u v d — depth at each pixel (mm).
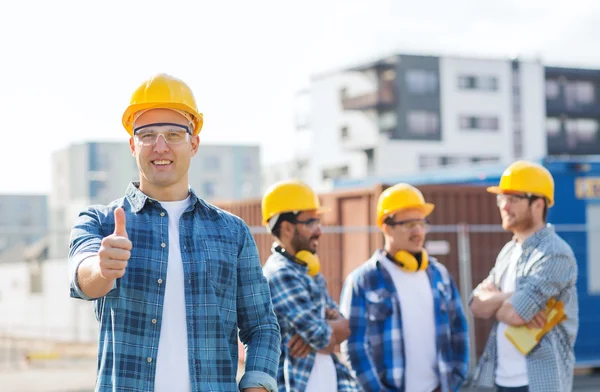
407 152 52844
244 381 2982
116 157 64438
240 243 3127
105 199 63812
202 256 3014
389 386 5152
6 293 16594
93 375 12336
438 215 11938
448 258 11844
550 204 5398
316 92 57844
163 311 2938
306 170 62719
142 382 2871
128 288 2924
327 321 5020
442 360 5223
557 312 5164
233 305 3051
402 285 5277
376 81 53688
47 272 16594
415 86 52969
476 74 54156
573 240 11773
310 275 5191
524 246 5293
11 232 9906
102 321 2943
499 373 5332
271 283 5012
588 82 57188
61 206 67062
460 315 5406
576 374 11820
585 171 11883
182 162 3045
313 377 4957
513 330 5172
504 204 5387
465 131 53719
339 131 56219
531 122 55188
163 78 3049
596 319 11805
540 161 11867
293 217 5168
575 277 5238
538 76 55375
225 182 69688
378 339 5207
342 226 12414
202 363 2922
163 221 3035
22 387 11180
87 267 2721
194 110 3055
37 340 15625
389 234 5355
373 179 16547
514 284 5293
